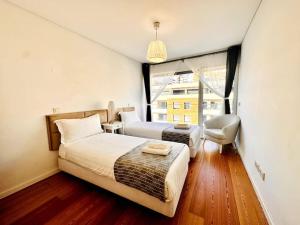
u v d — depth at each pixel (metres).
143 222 1.41
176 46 3.32
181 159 1.75
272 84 1.47
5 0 1.76
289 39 1.15
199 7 1.95
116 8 1.95
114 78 3.64
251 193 1.82
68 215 1.50
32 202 1.69
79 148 2.04
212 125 3.54
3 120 1.79
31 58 2.02
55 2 1.81
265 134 1.62
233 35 2.80
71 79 2.58
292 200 1.05
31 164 2.06
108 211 1.55
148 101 4.75
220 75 3.71
